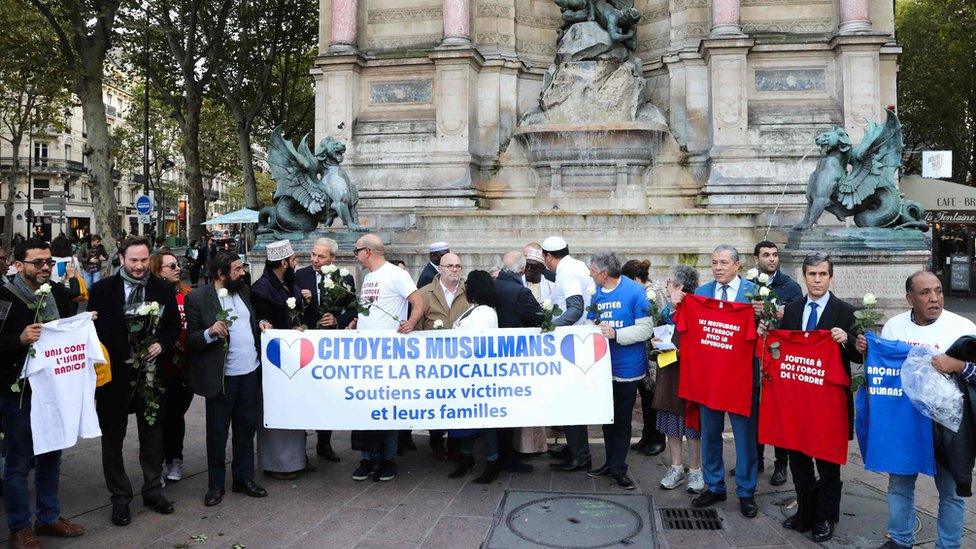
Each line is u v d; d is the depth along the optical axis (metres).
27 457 5.20
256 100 31.84
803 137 18.00
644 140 18.81
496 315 6.71
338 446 7.92
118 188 73.75
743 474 5.70
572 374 6.36
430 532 5.36
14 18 24.64
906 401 4.62
